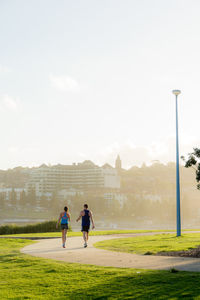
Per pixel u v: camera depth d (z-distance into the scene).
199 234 28.47
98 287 8.56
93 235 28.11
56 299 7.72
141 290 8.09
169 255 13.95
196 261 12.09
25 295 8.09
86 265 11.53
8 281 9.60
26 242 21.58
